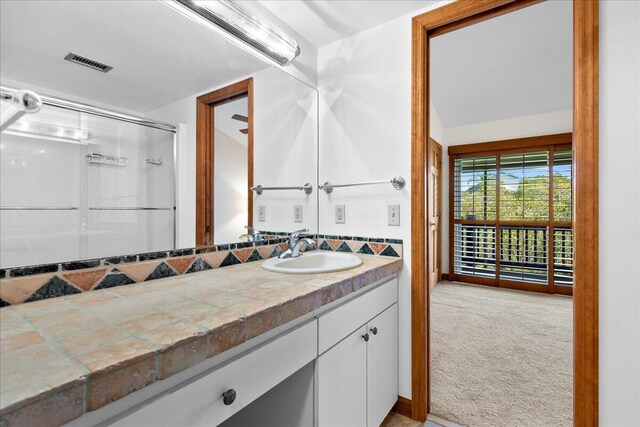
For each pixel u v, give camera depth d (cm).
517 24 262
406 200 175
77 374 53
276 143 181
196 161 142
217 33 149
